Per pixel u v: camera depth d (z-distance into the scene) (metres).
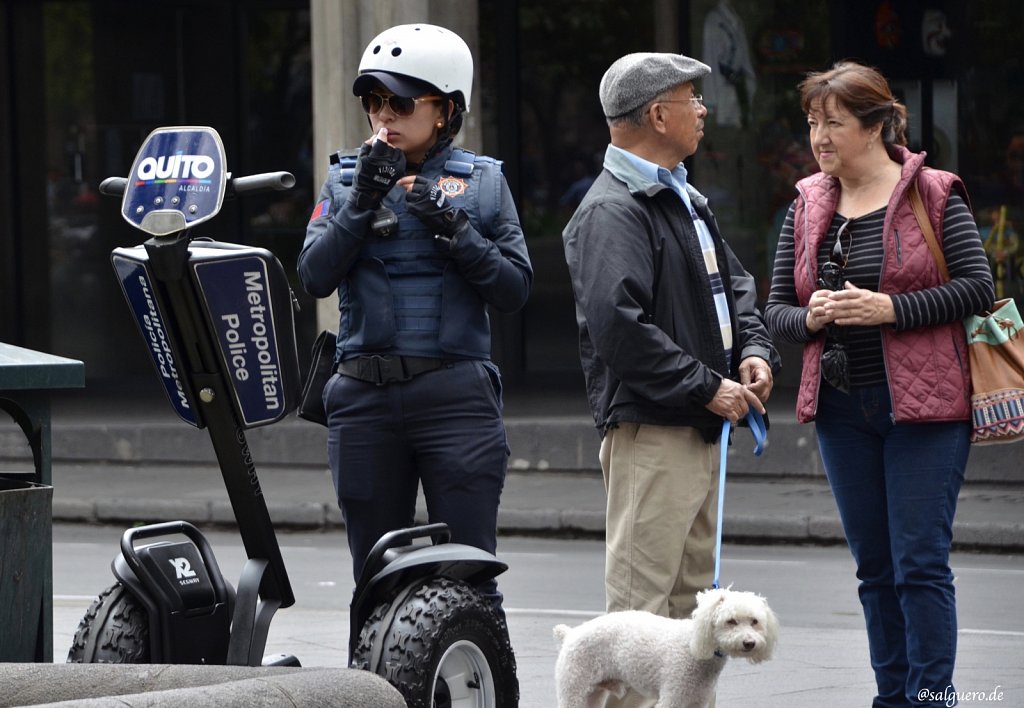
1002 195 26.80
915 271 8.37
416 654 7.03
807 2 26.98
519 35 28.45
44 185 29.53
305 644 12.50
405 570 7.35
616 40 28.22
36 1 29.22
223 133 29.17
